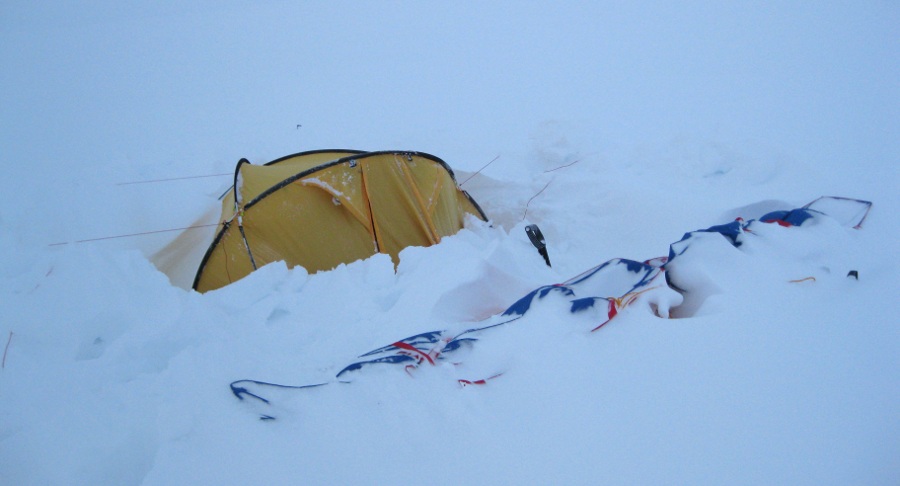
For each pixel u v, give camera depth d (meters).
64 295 3.34
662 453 2.35
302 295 4.05
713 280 3.44
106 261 3.60
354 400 2.69
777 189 6.12
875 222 4.81
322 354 3.26
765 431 2.43
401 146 9.07
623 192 6.45
